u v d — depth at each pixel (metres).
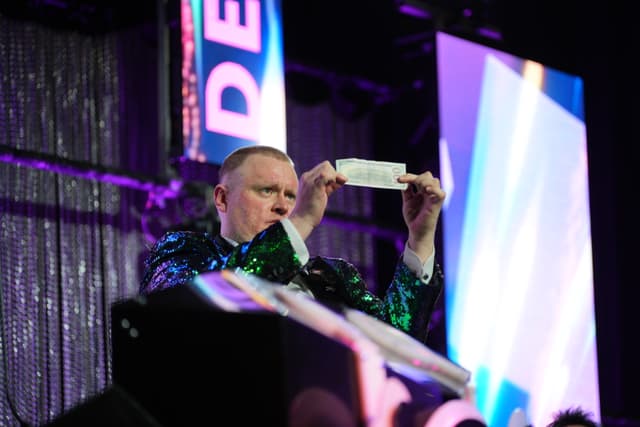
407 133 5.73
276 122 4.84
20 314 4.44
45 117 4.67
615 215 6.15
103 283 4.73
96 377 4.62
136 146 4.95
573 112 5.72
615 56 6.23
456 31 5.39
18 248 4.50
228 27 4.75
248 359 0.97
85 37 4.86
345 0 5.86
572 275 5.52
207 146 4.61
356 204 5.76
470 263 5.15
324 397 0.96
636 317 6.07
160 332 1.04
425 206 1.87
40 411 4.43
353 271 2.04
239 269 1.61
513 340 5.23
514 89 5.50
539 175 5.49
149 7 5.08
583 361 5.45
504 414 5.12
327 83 5.82
